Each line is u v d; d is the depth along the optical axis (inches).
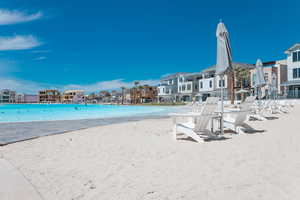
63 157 156.0
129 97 3538.4
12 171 124.4
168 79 2448.3
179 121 392.2
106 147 185.5
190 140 211.3
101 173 120.9
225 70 233.3
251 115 369.4
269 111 534.6
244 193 90.0
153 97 3078.2
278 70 1387.8
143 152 165.9
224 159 141.1
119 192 95.3
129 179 110.5
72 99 4379.9
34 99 4552.2
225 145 183.5
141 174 117.2
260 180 103.7
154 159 145.9
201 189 95.5
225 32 243.3
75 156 158.2
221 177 109.3
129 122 378.6
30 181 111.2
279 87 1366.9
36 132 266.5
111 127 312.7
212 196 88.2
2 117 593.0
